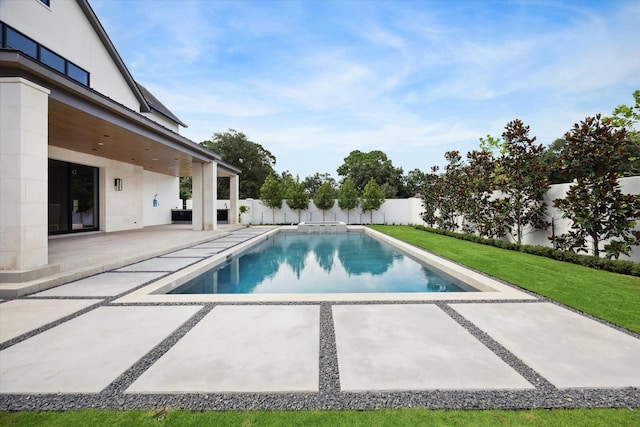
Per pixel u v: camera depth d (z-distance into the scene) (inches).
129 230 532.1
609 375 91.3
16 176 187.3
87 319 135.3
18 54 177.9
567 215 268.8
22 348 107.4
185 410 75.4
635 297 167.5
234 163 1233.4
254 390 82.9
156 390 83.0
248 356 101.3
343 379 88.1
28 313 142.9
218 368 94.0
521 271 232.5
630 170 280.2
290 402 78.3
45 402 78.3
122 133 319.3
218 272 293.4
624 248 229.9
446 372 92.0
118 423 70.9
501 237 405.7
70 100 230.2
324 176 1526.8
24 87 189.0
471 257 300.4
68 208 429.1
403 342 112.1
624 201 229.8
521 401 79.2
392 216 866.1
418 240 454.3
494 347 108.6
